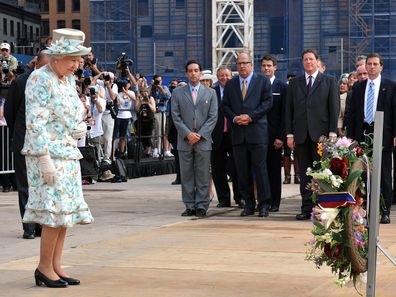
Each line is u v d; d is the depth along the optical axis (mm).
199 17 65938
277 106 16172
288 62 64375
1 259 11008
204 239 12547
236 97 15523
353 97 15000
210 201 16828
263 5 65688
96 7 67000
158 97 27797
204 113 15727
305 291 8898
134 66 66312
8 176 20984
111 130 23938
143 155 27828
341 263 8070
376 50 63156
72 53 9125
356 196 8070
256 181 15539
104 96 23062
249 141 15367
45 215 9023
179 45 66500
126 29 66625
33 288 9141
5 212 16312
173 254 11234
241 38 47281
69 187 9172
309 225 14172
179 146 15758
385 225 14289
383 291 8859
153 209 16953
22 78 12328
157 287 9125
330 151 8117
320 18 64062
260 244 12016
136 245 12031
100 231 13570
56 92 9109
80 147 21922
